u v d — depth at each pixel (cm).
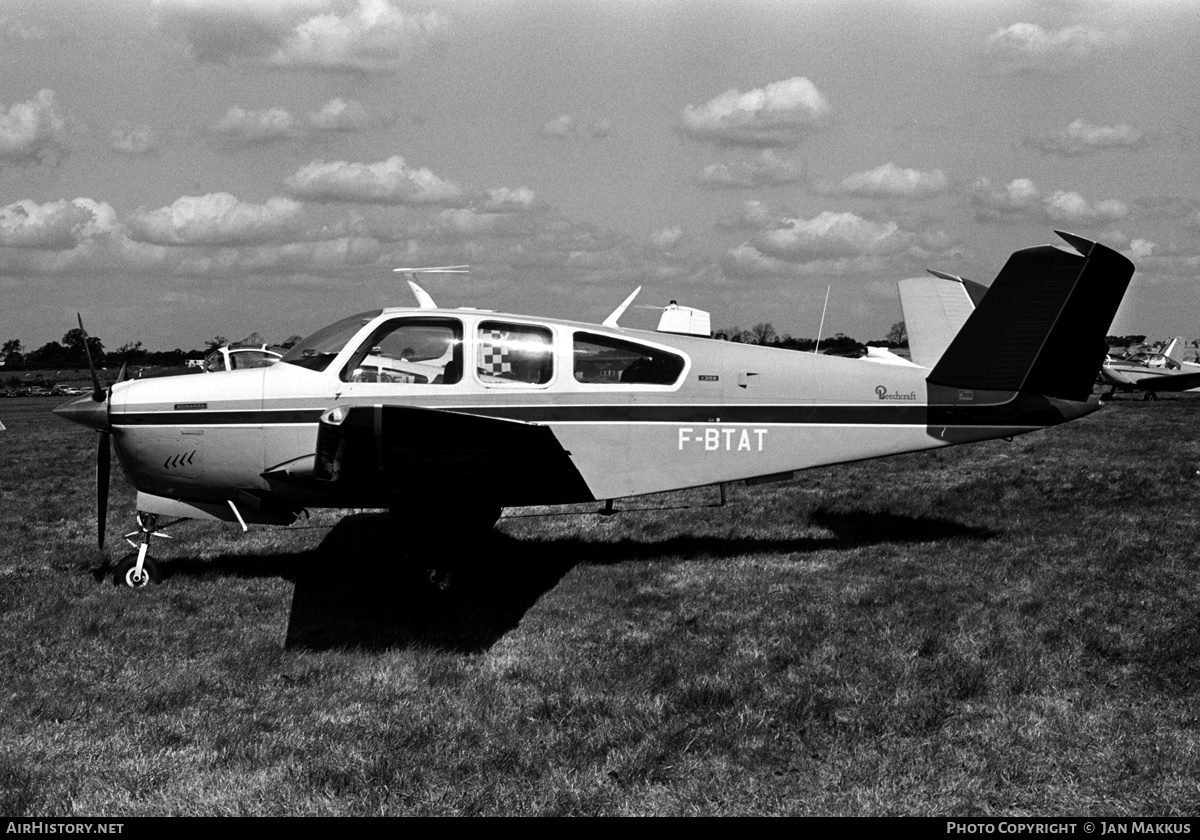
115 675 493
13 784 371
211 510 681
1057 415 716
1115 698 443
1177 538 743
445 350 664
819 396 702
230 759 393
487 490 607
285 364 670
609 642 534
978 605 585
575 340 673
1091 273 698
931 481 1093
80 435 2323
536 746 402
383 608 611
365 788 367
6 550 805
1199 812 346
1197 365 3191
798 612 582
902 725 416
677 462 685
